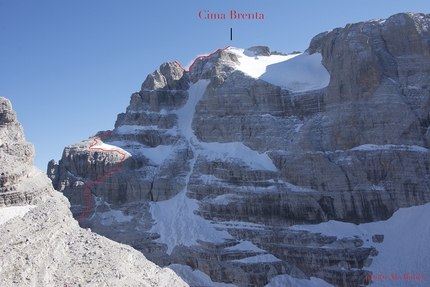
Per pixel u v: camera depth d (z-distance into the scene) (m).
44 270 29.30
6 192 34.25
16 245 29.23
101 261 33.41
